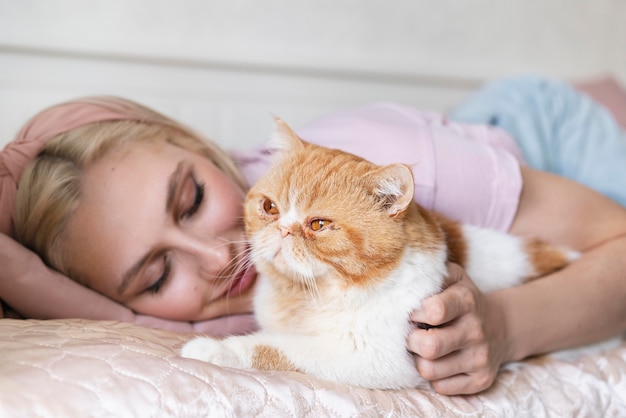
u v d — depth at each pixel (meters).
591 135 1.97
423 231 1.10
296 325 1.14
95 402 0.82
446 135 1.43
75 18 2.05
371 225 1.04
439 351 1.04
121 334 1.06
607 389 1.26
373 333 1.06
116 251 1.25
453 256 1.25
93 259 1.27
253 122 2.27
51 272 1.27
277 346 1.05
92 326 1.10
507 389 1.18
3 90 1.95
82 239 1.26
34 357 0.88
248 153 1.64
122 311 1.31
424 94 2.54
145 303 1.32
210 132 2.21
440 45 2.56
